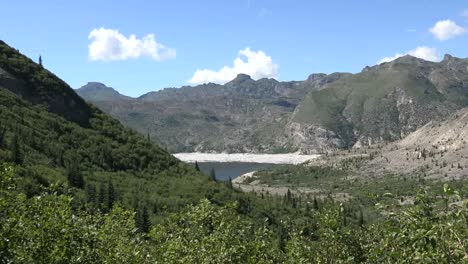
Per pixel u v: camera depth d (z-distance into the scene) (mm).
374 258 16203
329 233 22172
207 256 20516
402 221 12117
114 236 23391
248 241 22719
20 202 17812
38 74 158000
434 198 12117
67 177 100000
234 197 123812
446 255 11148
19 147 102562
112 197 91750
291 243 24047
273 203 135375
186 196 118250
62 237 17859
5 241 16047
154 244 24234
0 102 131625
